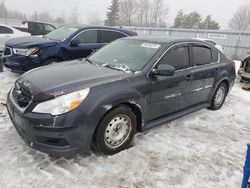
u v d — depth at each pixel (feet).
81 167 9.73
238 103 19.98
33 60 20.36
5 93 17.71
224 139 13.11
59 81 9.89
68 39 22.20
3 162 9.65
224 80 16.92
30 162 9.78
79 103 9.11
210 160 11.02
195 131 13.70
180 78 12.78
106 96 9.66
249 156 7.53
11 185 8.55
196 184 9.41
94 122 9.38
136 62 11.99
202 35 73.46
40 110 8.93
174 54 12.84
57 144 9.12
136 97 10.69
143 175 9.61
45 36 24.41
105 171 9.62
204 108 17.34
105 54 13.71
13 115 9.95
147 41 13.48
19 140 11.27
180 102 13.41
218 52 16.53
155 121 12.27
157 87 11.65
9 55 20.93
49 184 8.73
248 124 15.57
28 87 9.86
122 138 10.86
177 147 11.78
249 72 27.04
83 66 12.14
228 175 10.11
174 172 9.97
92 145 10.57
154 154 11.03
